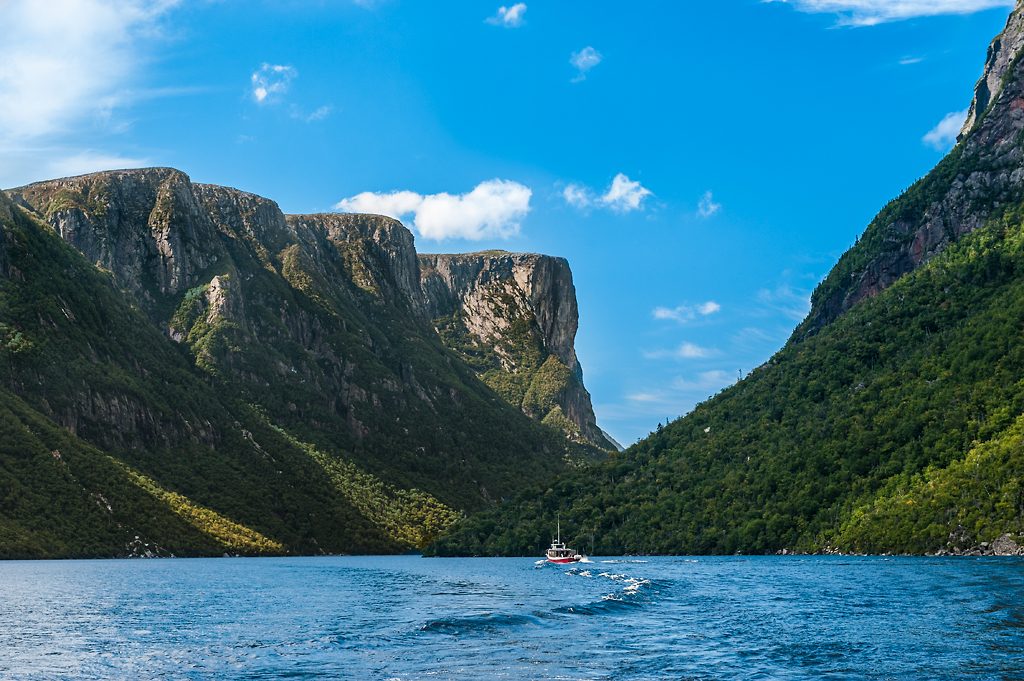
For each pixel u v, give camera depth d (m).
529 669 72.69
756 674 70.25
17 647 91.50
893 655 77.38
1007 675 69.62
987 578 142.25
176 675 74.75
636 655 78.31
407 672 72.38
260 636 96.19
